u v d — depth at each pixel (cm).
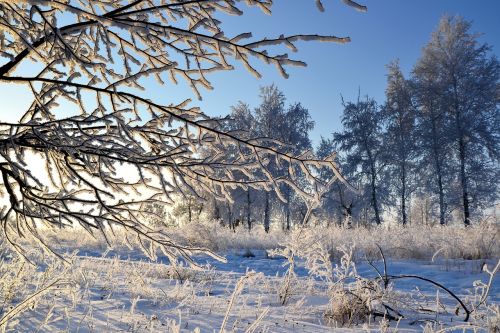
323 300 521
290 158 234
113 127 250
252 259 1184
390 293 459
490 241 991
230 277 771
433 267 905
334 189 2456
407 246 1068
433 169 2503
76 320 358
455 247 1027
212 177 247
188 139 235
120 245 1226
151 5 244
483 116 2405
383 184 2750
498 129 2345
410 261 995
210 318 401
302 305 483
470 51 2519
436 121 2558
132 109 237
